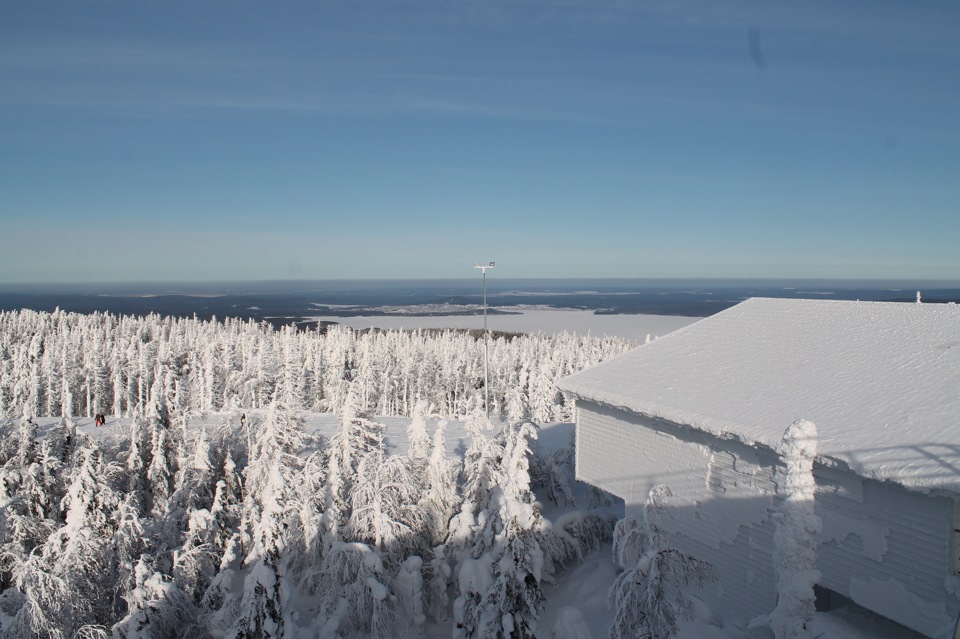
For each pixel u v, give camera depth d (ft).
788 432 30.96
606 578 54.19
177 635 57.77
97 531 68.69
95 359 251.19
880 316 54.29
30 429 86.99
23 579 58.95
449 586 64.80
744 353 56.85
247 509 72.79
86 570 62.75
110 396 253.85
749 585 44.45
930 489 31.60
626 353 66.54
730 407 47.19
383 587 53.11
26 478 81.00
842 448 37.14
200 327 426.51
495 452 67.46
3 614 55.83
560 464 79.87
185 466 85.40
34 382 221.46
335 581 55.06
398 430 138.62
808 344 54.19
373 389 227.40
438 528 67.41
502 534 46.65
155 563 65.46
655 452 54.13
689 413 48.21
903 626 37.45
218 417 144.97
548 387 178.60
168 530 75.10
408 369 270.05
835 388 44.91
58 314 471.62
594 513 65.10
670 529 52.06
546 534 57.16
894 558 35.01
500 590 44.39
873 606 36.04
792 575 30.12
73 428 95.04
